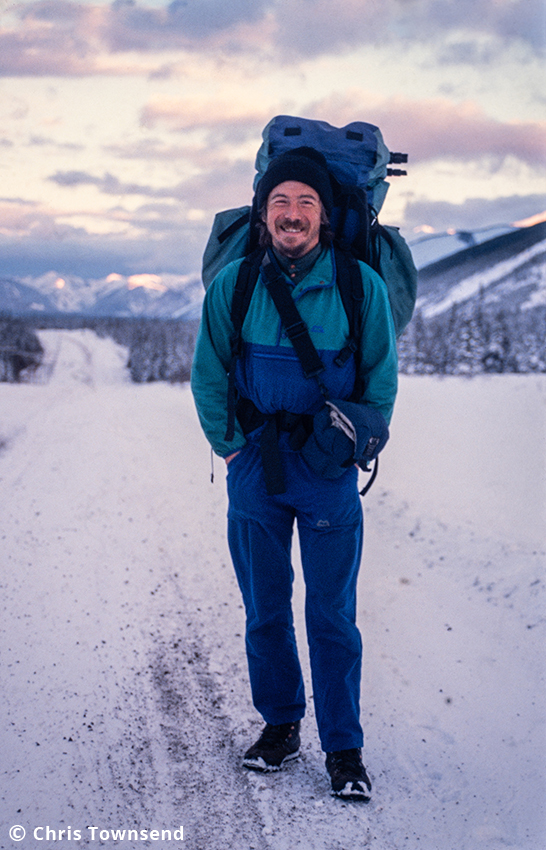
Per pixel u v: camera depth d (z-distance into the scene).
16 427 14.08
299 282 2.54
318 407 2.60
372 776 2.76
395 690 3.49
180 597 4.80
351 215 2.61
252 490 2.68
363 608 4.63
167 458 10.65
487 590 4.81
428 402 16.25
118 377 65.50
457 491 7.79
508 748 2.97
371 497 7.68
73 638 3.93
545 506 6.95
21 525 6.46
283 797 2.57
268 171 2.52
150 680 3.48
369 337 2.58
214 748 2.91
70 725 3.00
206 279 2.92
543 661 3.72
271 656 2.79
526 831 2.44
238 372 2.66
